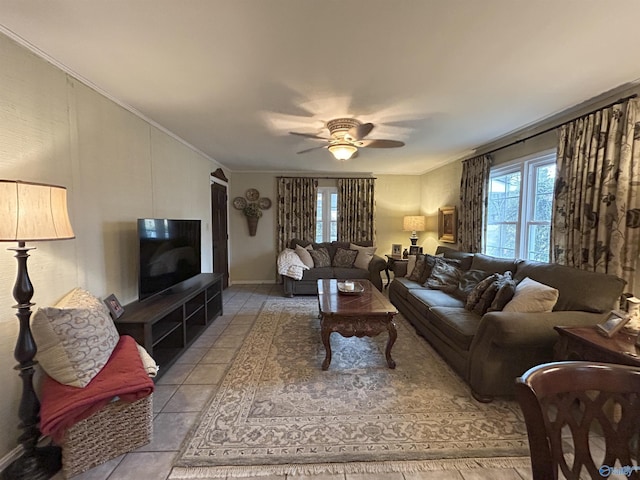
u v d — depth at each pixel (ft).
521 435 6.07
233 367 8.88
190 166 13.93
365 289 11.62
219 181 18.25
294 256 18.24
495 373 6.98
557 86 7.62
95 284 7.74
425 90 7.83
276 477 5.05
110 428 5.35
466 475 5.13
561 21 5.11
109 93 8.04
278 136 12.07
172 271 10.23
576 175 8.67
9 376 5.41
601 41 5.69
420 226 18.57
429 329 10.19
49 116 6.32
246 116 9.78
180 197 12.90
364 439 5.91
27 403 5.02
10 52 5.46
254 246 20.81
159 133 11.04
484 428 6.27
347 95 8.14
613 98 8.10
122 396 5.35
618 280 7.20
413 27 5.29
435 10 4.84
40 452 5.26
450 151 14.71
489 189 13.33
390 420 6.49
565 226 9.07
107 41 5.67
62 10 4.78
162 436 5.98
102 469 5.17
